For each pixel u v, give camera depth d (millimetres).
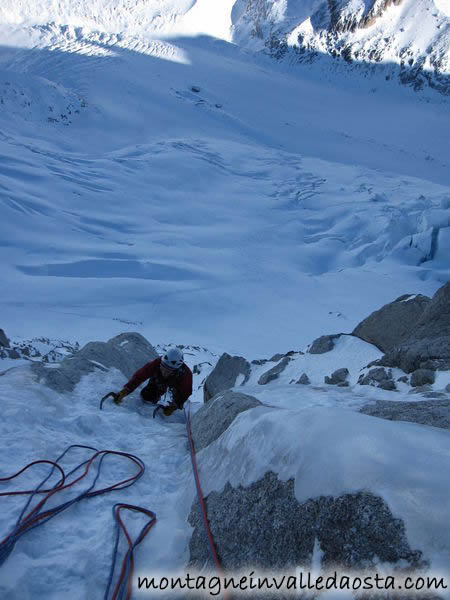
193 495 2766
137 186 95500
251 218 90312
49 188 84188
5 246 65812
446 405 3455
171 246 74688
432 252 73625
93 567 2172
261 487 2258
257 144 147375
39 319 46906
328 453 2031
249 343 45906
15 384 4160
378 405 3852
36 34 198375
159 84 171500
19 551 2174
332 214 92000
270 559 1933
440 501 1629
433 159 170250
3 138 103875
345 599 1562
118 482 3084
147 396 5160
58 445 3436
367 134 191000
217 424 3637
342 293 62281
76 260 64188
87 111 141000
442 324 6266
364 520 1694
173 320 52438
